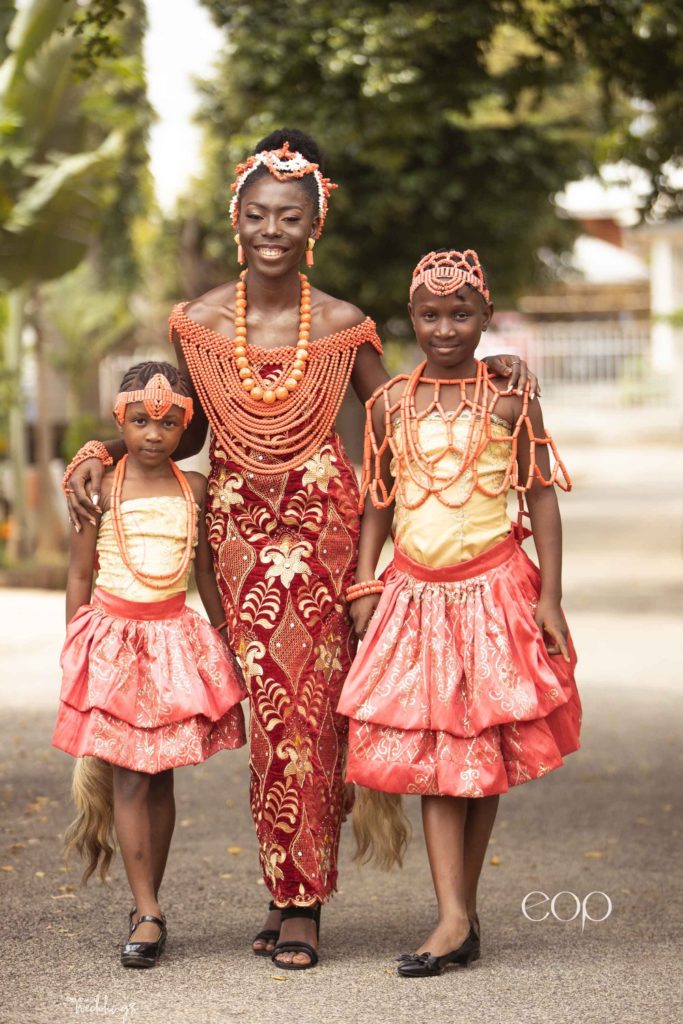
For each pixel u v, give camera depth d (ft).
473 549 14.51
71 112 45.65
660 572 50.11
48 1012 12.91
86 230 45.68
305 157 15.28
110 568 14.78
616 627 38.32
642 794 21.65
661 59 31.86
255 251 14.90
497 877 17.52
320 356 15.14
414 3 32.19
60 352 70.23
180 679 14.40
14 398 53.88
